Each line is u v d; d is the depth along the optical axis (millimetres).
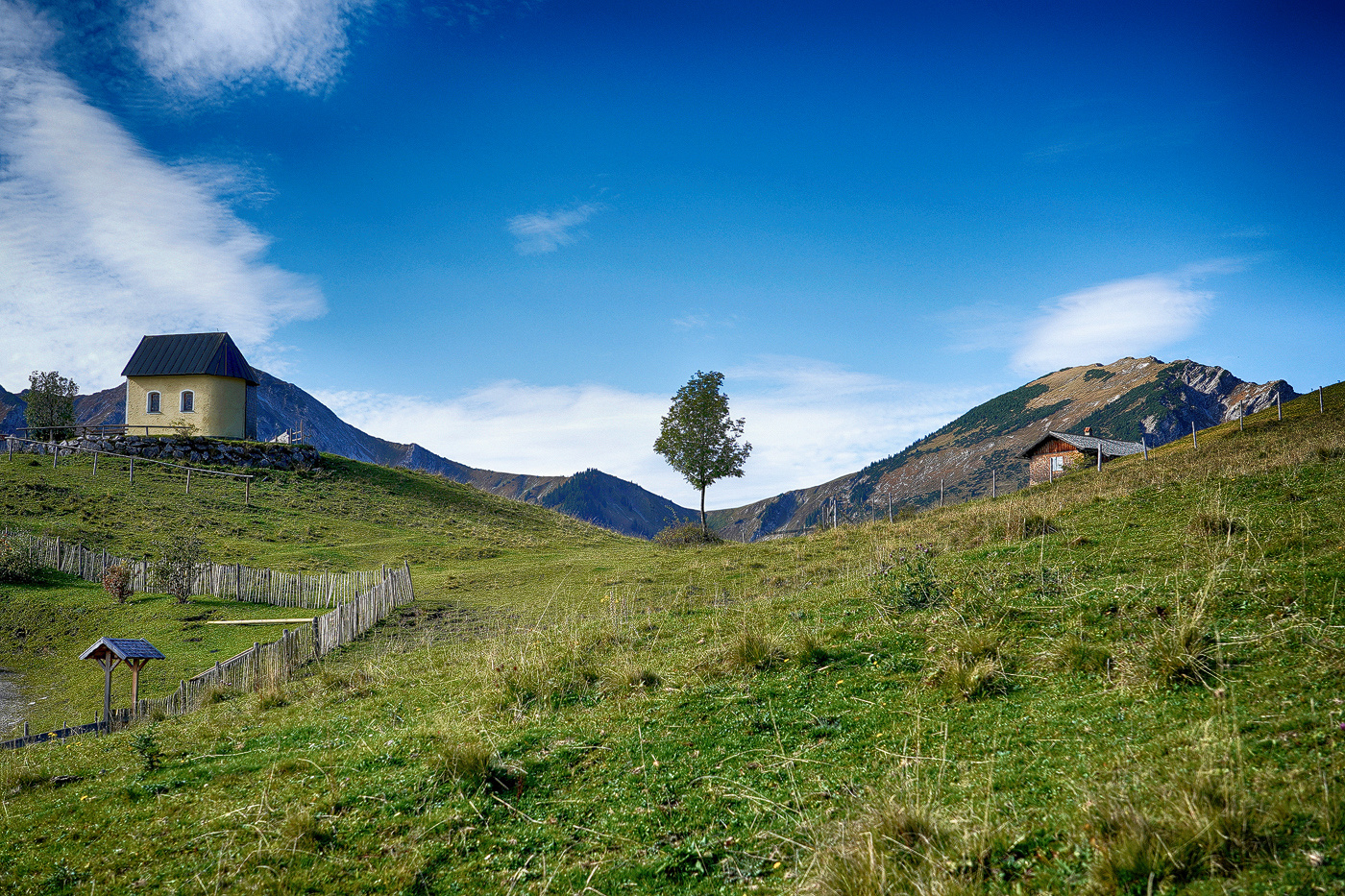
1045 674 8688
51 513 38219
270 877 6680
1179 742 6156
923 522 29391
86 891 6789
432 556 40531
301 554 37094
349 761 9570
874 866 5117
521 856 6738
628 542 56094
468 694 12195
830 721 8602
